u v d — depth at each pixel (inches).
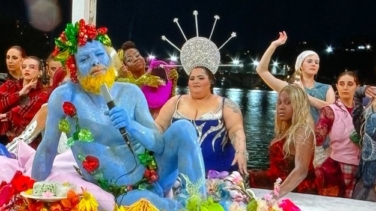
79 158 105.7
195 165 101.9
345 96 173.8
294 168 133.0
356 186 163.5
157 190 106.7
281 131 138.8
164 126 134.4
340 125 167.2
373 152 159.8
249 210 105.3
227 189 110.6
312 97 173.3
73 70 105.6
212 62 140.3
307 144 131.6
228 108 132.4
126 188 104.6
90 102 105.3
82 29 104.8
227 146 132.2
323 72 245.6
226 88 257.0
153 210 97.0
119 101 106.0
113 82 106.7
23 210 96.7
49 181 100.7
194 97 133.9
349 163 166.6
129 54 161.8
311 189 162.7
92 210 94.5
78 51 104.6
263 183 142.5
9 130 172.7
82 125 103.8
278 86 166.7
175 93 159.6
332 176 165.2
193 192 99.5
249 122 249.4
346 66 243.0
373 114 161.2
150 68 159.2
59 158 114.5
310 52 183.0
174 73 159.2
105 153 104.1
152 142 102.7
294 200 146.3
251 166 225.3
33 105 170.1
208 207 99.5
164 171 106.5
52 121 105.0
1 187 100.3
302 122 132.9
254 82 254.8
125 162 104.7
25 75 173.8
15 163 118.6
